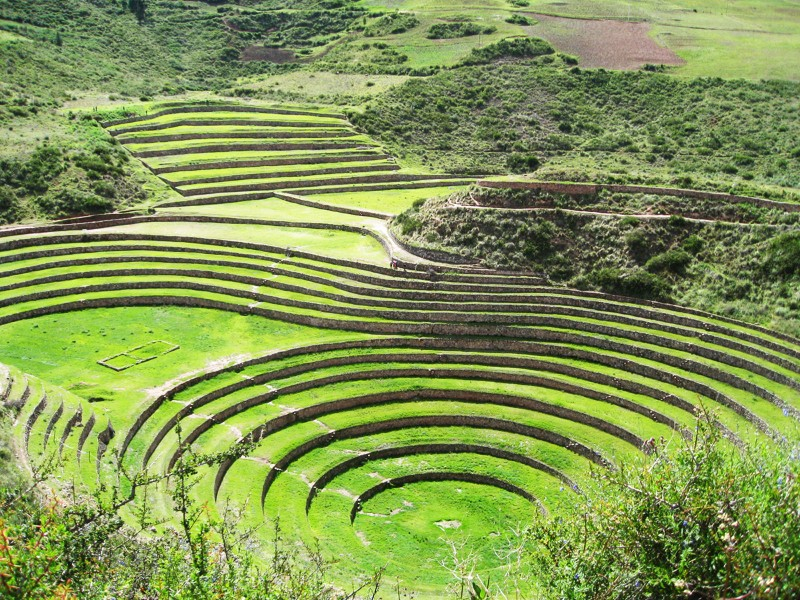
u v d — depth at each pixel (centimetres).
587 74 13375
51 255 7981
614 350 6350
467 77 13762
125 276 7762
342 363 6394
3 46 13062
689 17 15962
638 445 5353
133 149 10988
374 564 4350
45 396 5097
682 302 6619
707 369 5912
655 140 11231
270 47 16938
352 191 10681
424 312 6775
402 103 13088
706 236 6969
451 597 3662
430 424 5862
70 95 12419
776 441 2584
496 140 12269
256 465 5131
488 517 4950
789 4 17012
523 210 7419
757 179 9431
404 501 5128
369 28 16712
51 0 15962
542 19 15962
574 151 11631
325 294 7225
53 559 2052
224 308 7306
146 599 2302
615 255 7019
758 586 1997
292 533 4506
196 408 5662
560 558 2444
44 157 9481
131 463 4856
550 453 5497
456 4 17250
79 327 6850
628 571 2247
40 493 3638
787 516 2100
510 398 6012
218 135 11688
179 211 9531
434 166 11662
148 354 6359
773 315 6288
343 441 5628
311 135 12000
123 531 3403
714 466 2408
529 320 6644
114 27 16025
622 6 16638
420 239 7656
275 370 6172
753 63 13200
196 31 17038
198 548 2547
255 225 9125
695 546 2228
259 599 2359
